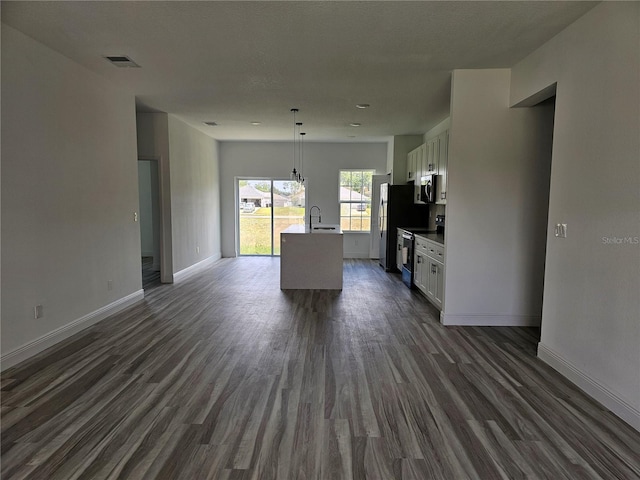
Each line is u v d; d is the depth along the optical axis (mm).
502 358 3305
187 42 3229
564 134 2975
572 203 2877
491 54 3498
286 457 2014
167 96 4938
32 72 3176
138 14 2742
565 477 1879
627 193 2338
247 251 9312
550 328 3172
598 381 2594
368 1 2547
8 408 2447
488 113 3959
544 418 2389
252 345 3584
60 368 3031
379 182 8773
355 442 2145
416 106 5336
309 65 3771
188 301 5164
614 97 2445
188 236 7000
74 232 3754
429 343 3654
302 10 2672
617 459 2012
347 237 9172
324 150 8945
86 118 3912
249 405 2523
